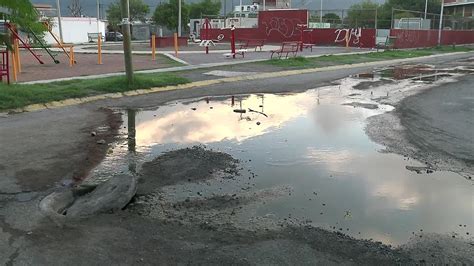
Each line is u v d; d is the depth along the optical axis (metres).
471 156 7.39
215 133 8.97
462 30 53.53
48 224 4.75
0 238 4.43
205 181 6.22
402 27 49.06
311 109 11.56
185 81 15.50
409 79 18.27
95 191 5.59
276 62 22.72
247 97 13.44
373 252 4.38
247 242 4.52
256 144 8.16
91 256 4.16
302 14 45.44
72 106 11.55
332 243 4.54
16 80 15.01
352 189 6.03
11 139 8.20
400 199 5.71
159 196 5.68
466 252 4.43
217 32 51.47
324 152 7.68
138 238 4.54
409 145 8.04
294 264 4.12
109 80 14.30
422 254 4.38
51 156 7.21
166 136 8.70
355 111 11.23
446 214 5.30
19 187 5.81
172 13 66.81
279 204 5.52
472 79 18.25
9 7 9.13
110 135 8.70
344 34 43.56
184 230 4.76
